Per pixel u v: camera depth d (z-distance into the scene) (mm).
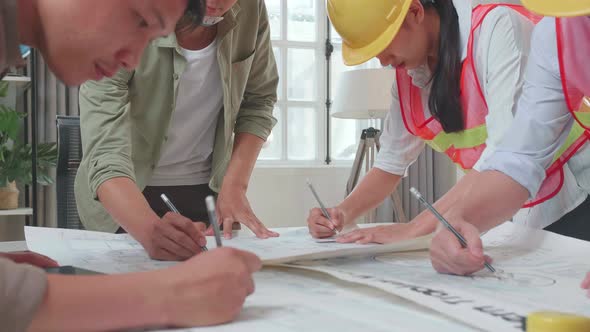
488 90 1092
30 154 2732
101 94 1171
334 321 523
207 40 1272
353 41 1192
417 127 1315
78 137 1594
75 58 659
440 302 557
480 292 652
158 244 922
